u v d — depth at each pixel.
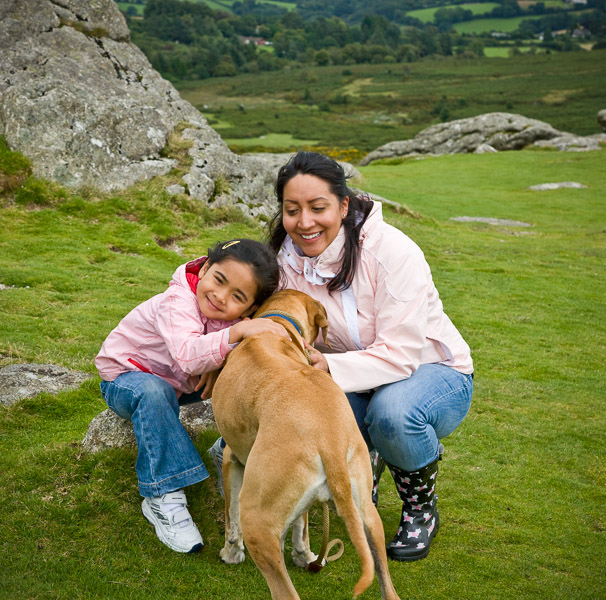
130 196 10.43
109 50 12.10
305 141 108.50
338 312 3.39
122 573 2.98
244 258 3.20
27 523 3.20
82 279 7.70
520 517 3.89
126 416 3.45
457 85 172.38
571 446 5.14
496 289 11.09
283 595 2.41
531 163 30.30
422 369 3.31
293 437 2.46
